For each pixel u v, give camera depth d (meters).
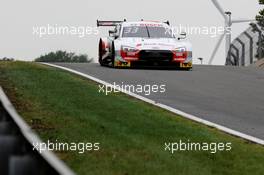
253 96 42.00
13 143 13.40
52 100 31.95
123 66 59.41
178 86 45.31
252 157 23.58
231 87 46.59
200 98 39.78
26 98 31.84
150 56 58.91
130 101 34.59
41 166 11.21
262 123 31.58
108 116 29.02
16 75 41.16
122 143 23.41
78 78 43.88
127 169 20.06
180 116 31.98
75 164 20.45
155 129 26.83
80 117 27.70
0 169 13.13
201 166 21.64
